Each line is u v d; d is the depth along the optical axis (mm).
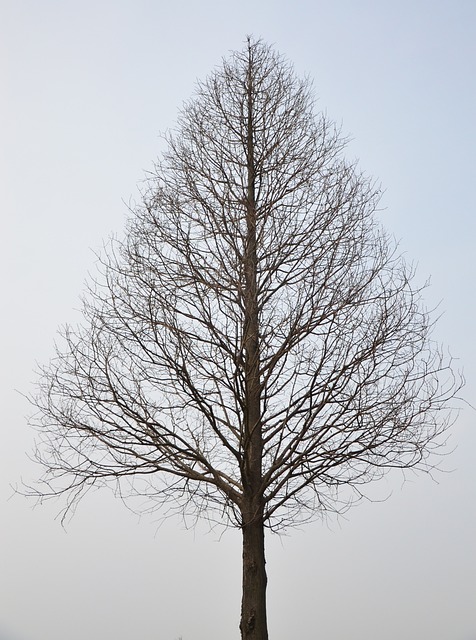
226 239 11898
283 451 10891
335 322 11000
